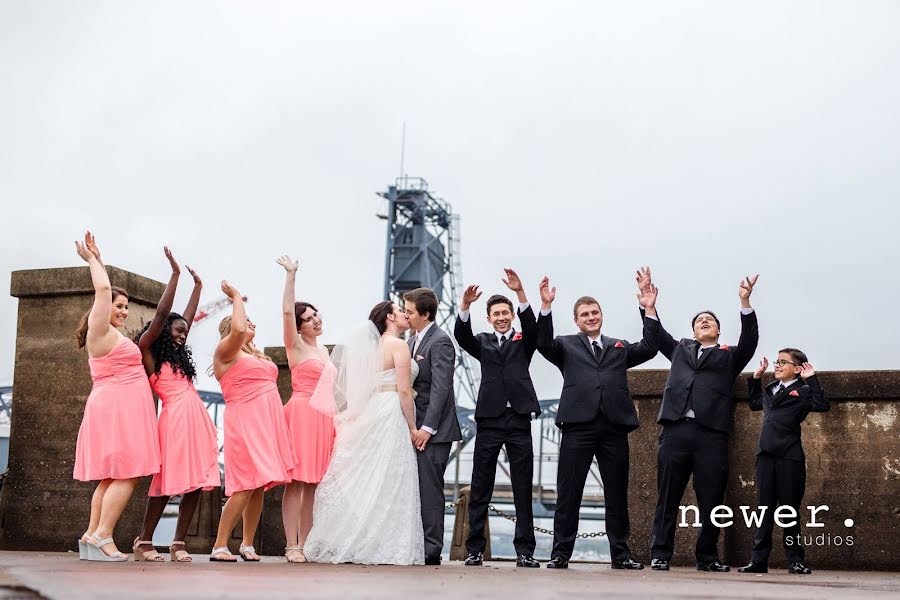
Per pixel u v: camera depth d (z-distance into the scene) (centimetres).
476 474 680
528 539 671
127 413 614
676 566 779
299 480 677
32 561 568
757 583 490
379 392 658
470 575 493
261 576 431
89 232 630
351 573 482
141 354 636
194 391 654
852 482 766
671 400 681
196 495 658
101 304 615
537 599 323
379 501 637
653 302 702
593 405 669
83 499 789
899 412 761
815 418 782
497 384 683
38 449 806
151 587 342
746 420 786
